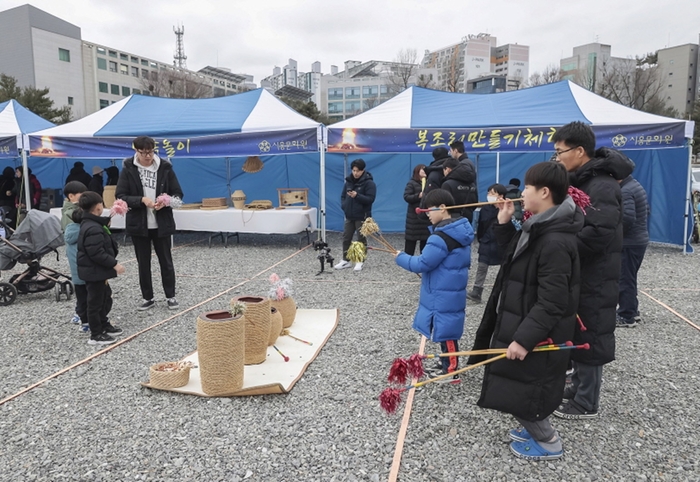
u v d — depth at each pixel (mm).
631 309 4805
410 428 2961
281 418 3100
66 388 3594
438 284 3453
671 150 9445
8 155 9742
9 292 5906
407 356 4109
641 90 39094
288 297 4703
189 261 8516
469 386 3514
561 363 2402
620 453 2695
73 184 4969
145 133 9156
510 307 2459
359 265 7691
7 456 2738
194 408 3244
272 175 12367
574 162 2834
